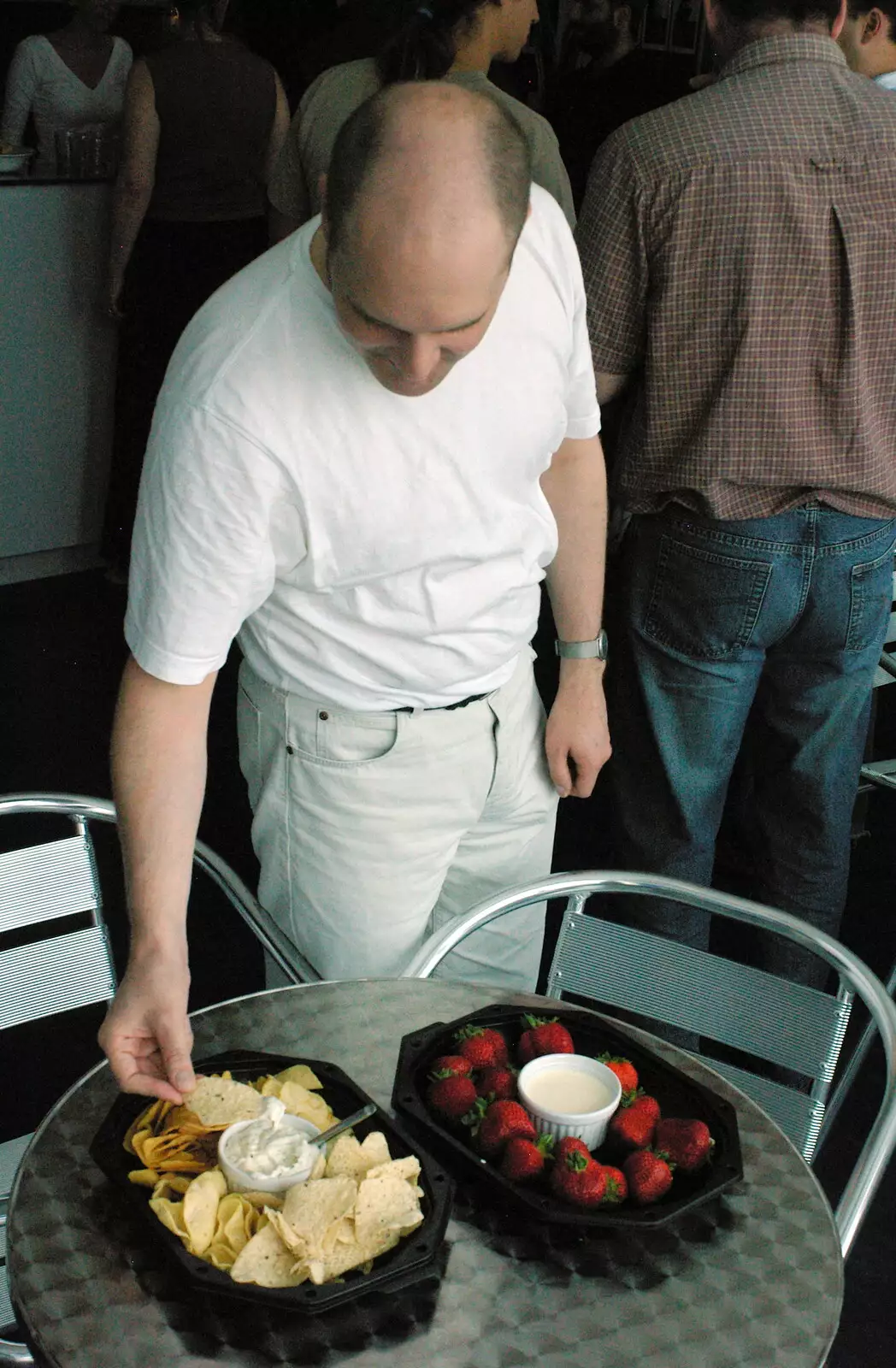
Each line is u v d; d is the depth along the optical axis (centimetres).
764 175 180
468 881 185
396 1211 112
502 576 154
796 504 196
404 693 157
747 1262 119
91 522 449
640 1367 108
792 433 191
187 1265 109
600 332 196
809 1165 132
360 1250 111
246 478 133
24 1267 115
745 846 293
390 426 136
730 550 199
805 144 181
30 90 438
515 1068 138
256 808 170
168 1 571
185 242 399
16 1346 145
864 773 257
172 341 409
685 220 184
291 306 130
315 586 146
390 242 107
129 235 396
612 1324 112
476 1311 112
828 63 185
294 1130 120
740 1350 110
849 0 209
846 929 286
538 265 144
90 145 430
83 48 438
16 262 402
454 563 148
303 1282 109
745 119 182
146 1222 114
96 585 444
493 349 141
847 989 156
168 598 136
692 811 217
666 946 167
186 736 138
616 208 188
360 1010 148
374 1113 124
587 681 184
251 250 412
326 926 171
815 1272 118
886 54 215
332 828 164
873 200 181
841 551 199
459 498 143
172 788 136
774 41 184
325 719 158
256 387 131
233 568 136
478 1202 123
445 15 225
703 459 194
